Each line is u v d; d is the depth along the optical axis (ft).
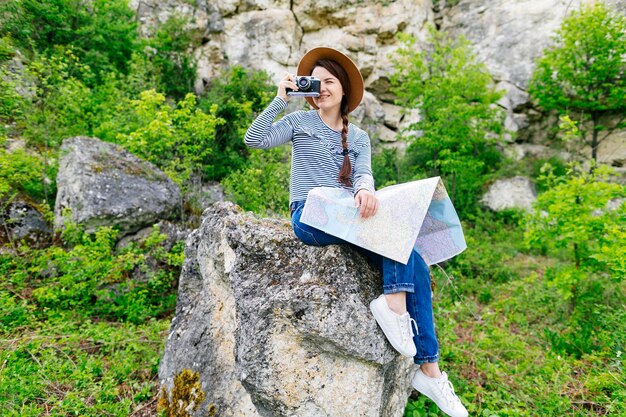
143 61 29.45
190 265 9.84
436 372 6.52
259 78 36.45
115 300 14.58
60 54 26.53
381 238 6.05
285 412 6.15
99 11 31.89
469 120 26.50
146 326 13.28
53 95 20.20
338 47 42.06
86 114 23.71
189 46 40.50
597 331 13.48
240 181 22.00
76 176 17.24
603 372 10.47
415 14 42.73
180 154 22.45
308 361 6.22
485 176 35.78
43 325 11.93
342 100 7.39
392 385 7.11
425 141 26.73
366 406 6.23
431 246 7.18
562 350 12.56
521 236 29.07
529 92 34.71
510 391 10.07
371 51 42.14
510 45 40.04
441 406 6.53
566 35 30.37
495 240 29.17
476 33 42.42
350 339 6.05
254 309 6.44
